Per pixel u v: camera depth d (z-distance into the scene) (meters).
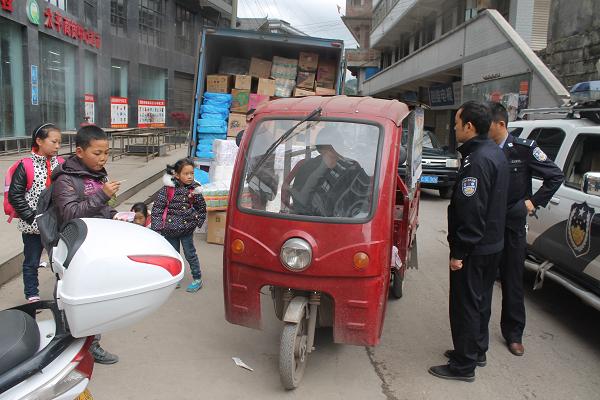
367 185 3.50
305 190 3.56
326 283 3.42
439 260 7.11
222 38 8.74
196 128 8.59
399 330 4.71
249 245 3.54
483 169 3.50
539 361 4.17
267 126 3.84
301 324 3.64
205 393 3.48
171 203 5.16
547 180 4.18
